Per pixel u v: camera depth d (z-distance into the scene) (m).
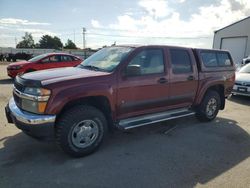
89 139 4.00
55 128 3.74
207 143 4.70
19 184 3.13
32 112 3.64
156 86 4.72
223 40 27.56
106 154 4.08
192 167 3.72
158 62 4.79
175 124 5.83
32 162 3.71
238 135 5.21
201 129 5.53
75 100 3.80
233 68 6.51
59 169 3.53
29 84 3.67
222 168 3.72
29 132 3.61
